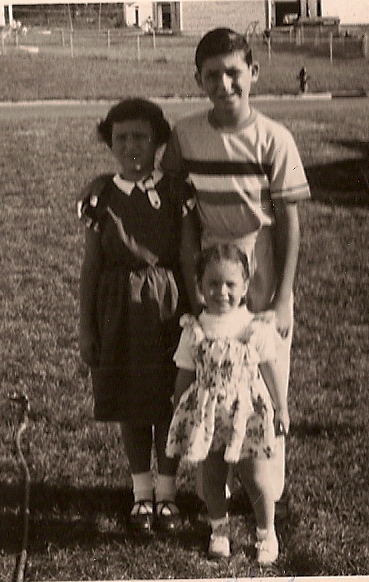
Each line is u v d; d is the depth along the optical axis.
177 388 2.48
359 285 3.42
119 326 2.52
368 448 2.89
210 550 2.55
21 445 2.92
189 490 2.83
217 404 2.37
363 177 3.36
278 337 2.47
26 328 3.36
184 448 2.45
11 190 3.46
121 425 2.65
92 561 2.57
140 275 2.50
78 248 3.50
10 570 2.52
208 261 2.38
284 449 2.74
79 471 2.85
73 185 3.45
